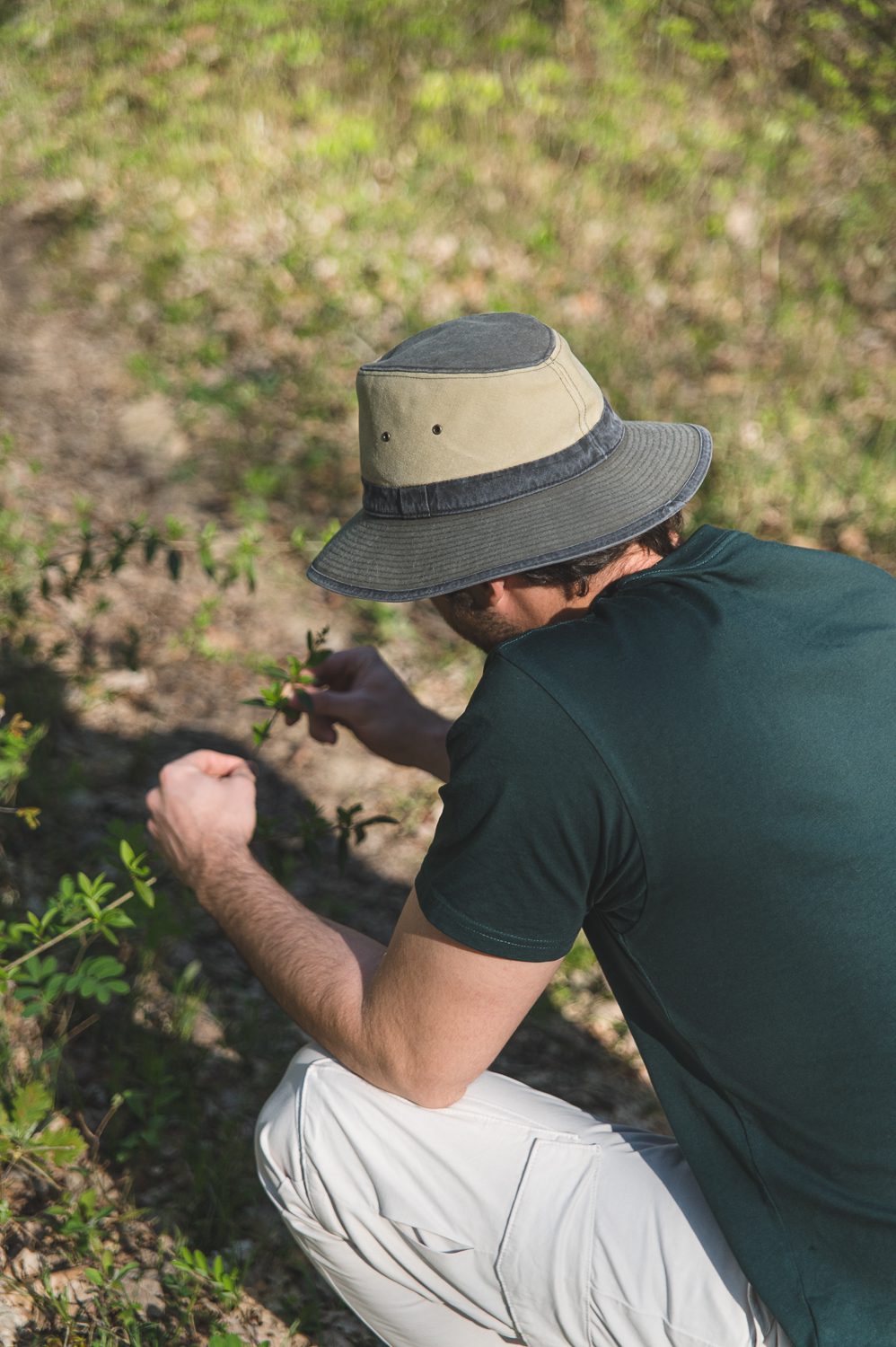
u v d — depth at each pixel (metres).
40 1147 1.96
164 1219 2.14
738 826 1.40
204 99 7.63
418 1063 1.56
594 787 1.38
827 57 7.89
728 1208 1.50
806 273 6.55
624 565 1.63
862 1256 1.45
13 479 4.47
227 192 6.79
